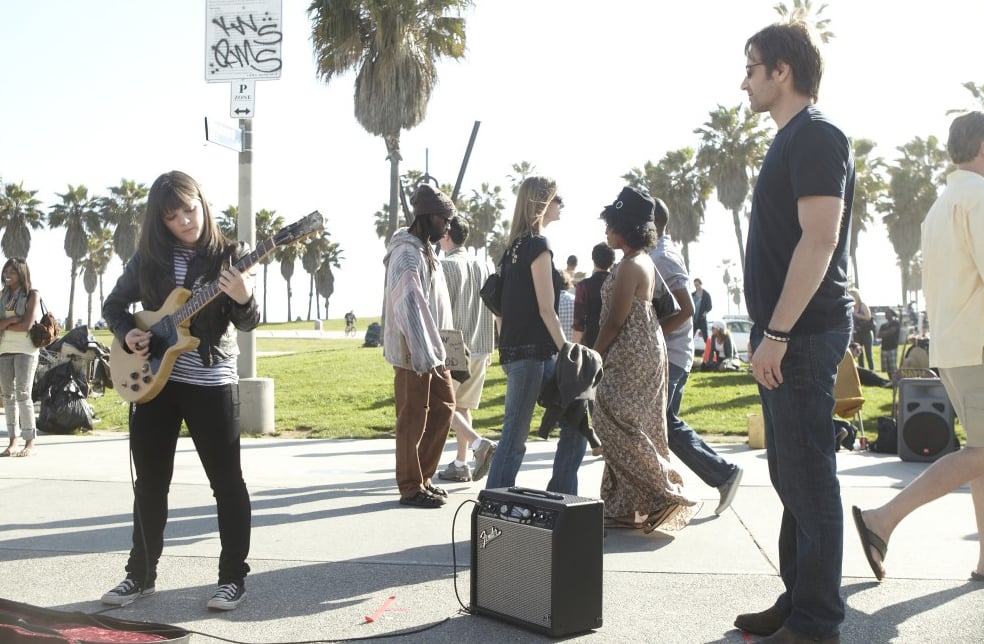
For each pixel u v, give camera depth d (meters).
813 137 2.93
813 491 3.02
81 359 9.65
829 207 2.88
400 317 5.14
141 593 3.71
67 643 2.76
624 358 4.69
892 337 17.19
